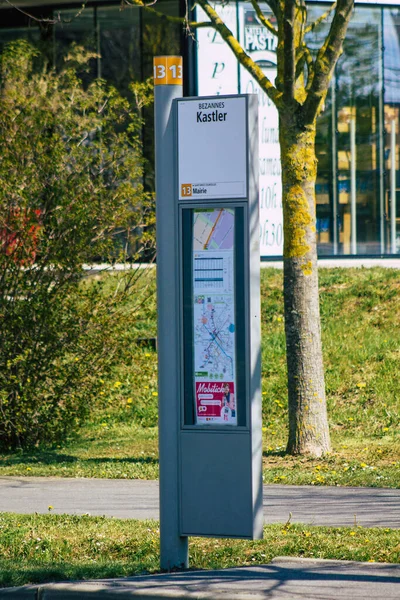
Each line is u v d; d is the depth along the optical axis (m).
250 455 9.03
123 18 33.12
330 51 15.74
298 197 16.66
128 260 19.05
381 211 33.03
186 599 7.82
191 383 9.21
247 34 31.56
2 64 18.89
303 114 16.41
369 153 32.91
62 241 17.89
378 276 28.02
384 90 32.75
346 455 16.69
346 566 8.97
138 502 13.15
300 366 16.80
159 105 9.22
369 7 32.34
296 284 16.75
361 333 24.44
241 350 9.06
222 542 10.63
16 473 15.98
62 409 18.80
